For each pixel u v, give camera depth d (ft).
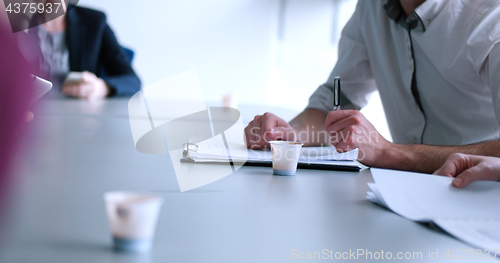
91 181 1.94
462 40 3.75
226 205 1.70
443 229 1.49
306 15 20.81
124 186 1.89
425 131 4.58
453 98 4.15
